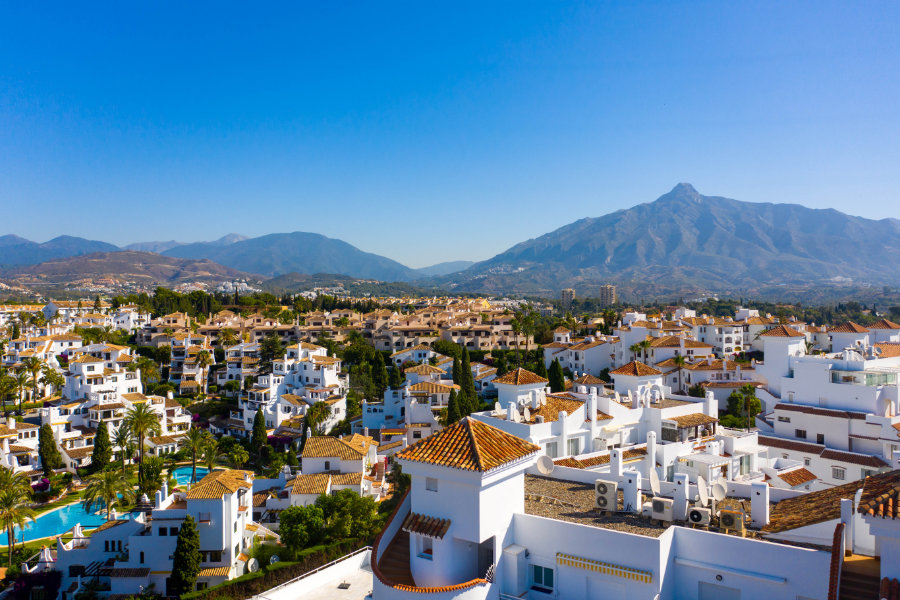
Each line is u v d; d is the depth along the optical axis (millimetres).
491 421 58375
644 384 75875
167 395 152500
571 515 35375
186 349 174375
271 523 79062
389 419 120812
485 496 31672
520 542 33562
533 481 42656
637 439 63875
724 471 51938
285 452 115625
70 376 131000
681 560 30547
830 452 66812
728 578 29297
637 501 35406
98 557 65625
